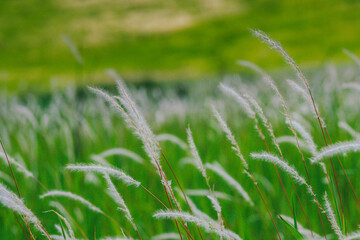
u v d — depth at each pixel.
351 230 3.65
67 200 4.83
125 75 29.44
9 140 7.24
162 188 4.91
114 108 2.42
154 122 8.99
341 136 5.51
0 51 62.06
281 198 4.57
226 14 74.38
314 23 62.84
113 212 4.45
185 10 78.06
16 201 2.35
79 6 83.12
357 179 4.39
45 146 7.03
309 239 2.68
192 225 3.48
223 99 10.26
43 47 62.41
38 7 83.38
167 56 55.41
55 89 10.43
